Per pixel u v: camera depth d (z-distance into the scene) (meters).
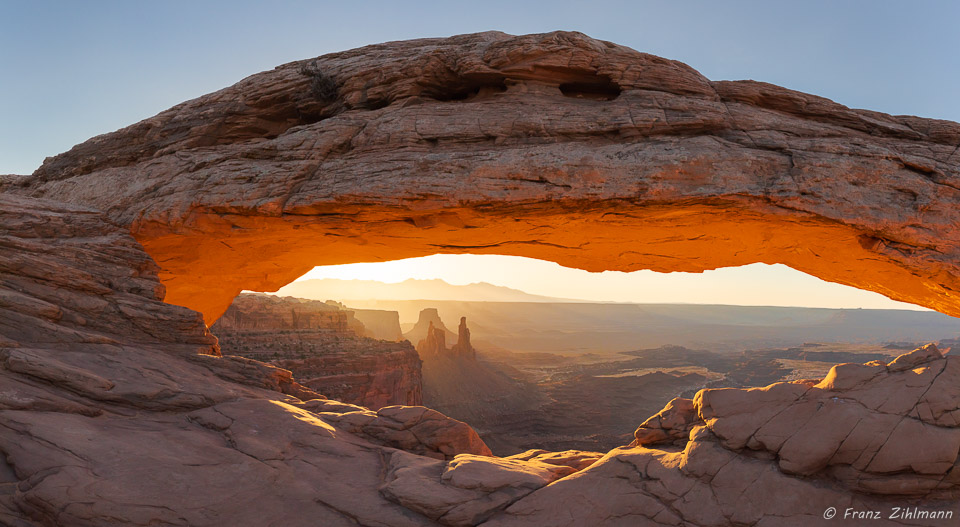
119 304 14.59
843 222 13.54
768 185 13.84
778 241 16.14
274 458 10.28
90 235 16.38
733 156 14.13
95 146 20.17
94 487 8.45
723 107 14.99
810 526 8.29
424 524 8.85
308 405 13.88
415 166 15.24
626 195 14.12
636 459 9.95
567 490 9.44
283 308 75.25
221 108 18.86
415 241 18.23
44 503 8.07
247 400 12.50
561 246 18.44
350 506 9.14
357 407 13.91
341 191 15.33
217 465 9.77
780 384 9.87
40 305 13.24
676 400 10.98
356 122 16.73
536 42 15.62
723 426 9.58
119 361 12.84
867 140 14.43
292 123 18.95
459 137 15.78
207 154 17.95
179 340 14.95
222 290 23.31
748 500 8.70
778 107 15.37
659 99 15.21
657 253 18.62
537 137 15.40
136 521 8.08
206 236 17.53
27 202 16.59
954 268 13.23
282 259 20.89
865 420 8.84
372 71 17.14
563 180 14.44
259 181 16.38
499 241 18.03
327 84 17.86
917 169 13.87
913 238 13.40
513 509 9.11
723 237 16.52
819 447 8.80
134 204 17.55
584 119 15.30
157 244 18.17
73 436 9.64
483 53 16.31
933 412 8.76
